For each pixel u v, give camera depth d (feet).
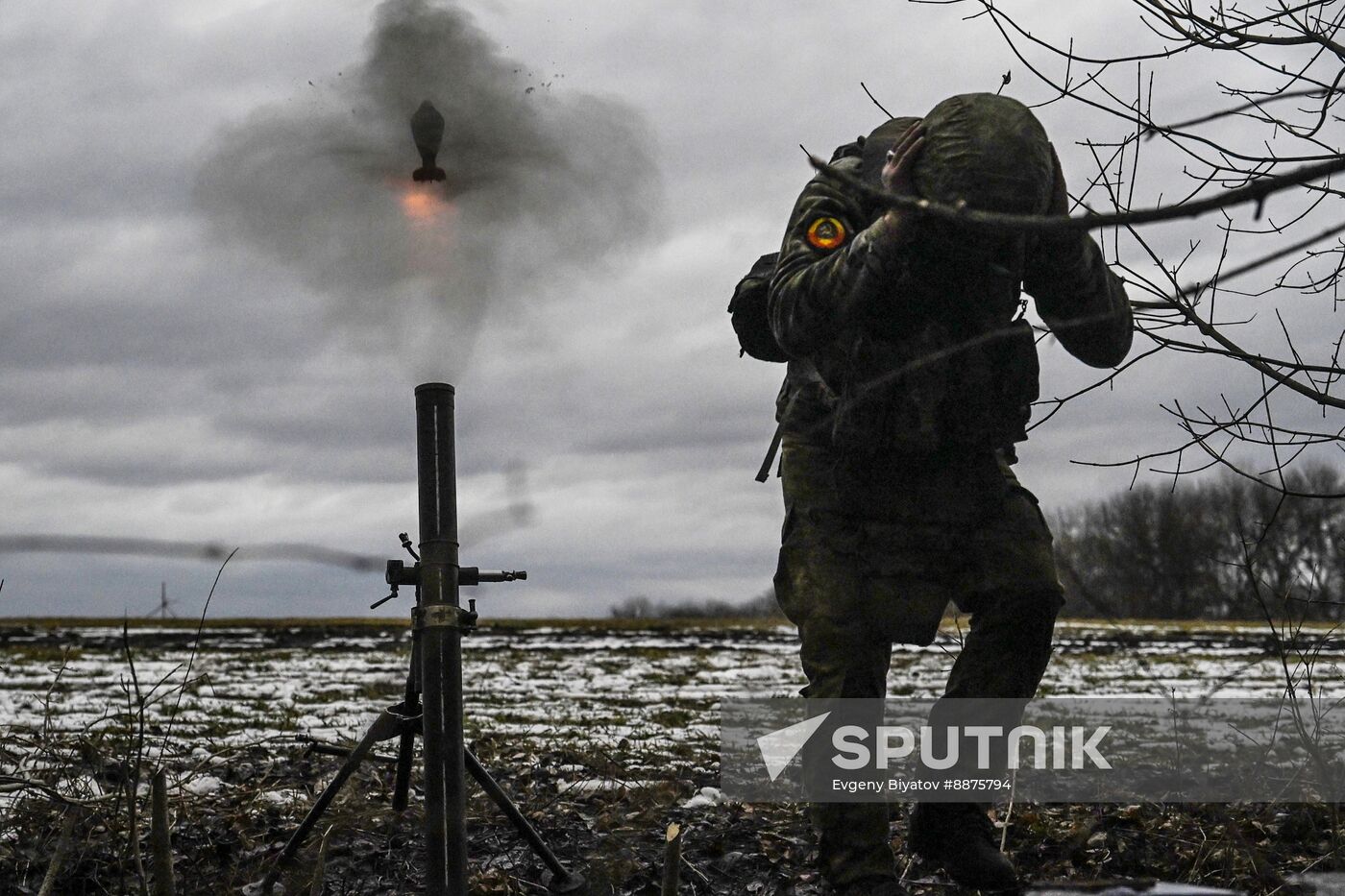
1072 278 11.73
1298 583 14.42
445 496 11.21
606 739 27.68
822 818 12.10
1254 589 14.10
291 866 13.79
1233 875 14.80
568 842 16.67
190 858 15.02
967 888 13.14
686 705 37.83
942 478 12.38
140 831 15.21
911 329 11.72
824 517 12.48
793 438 12.84
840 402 12.19
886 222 11.14
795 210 12.48
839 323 11.62
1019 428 12.19
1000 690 12.56
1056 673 52.13
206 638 74.90
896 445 11.88
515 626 98.94
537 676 49.80
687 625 105.91
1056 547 12.76
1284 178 5.17
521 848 16.34
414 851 15.96
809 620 12.30
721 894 14.85
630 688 44.47
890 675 50.57
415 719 13.43
